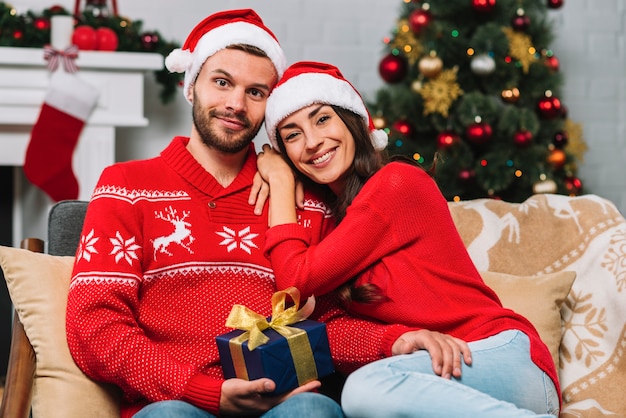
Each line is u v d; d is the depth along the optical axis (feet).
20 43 11.12
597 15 14.24
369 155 6.39
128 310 5.76
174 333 5.93
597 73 14.26
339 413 5.37
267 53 6.38
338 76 6.47
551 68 12.48
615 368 6.61
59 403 5.69
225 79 6.26
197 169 6.30
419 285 5.96
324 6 13.41
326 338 5.62
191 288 6.06
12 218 12.00
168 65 6.57
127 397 5.87
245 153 6.60
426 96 11.78
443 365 5.40
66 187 11.27
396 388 5.26
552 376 5.71
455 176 11.76
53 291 6.05
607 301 6.82
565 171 12.68
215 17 6.56
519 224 7.35
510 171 11.72
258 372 5.34
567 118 13.47
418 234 6.03
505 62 11.93
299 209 6.57
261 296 6.18
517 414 4.99
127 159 12.82
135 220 6.02
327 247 5.95
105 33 11.39
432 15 12.05
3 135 11.28
